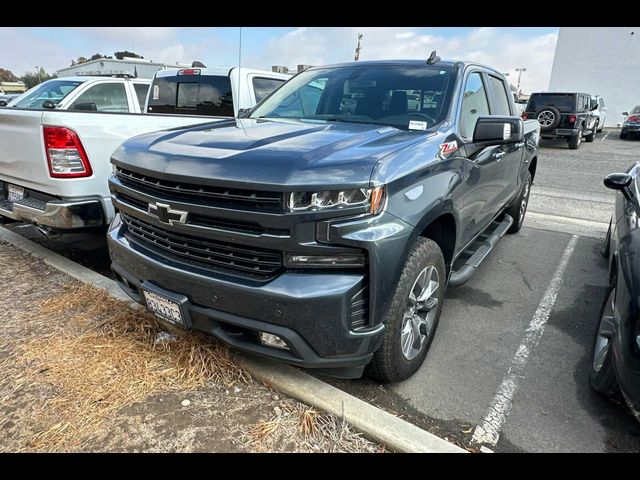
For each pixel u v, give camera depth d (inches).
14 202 169.0
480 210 145.3
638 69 1083.9
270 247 85.5
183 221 93.4
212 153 94.3
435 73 137.1
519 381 114.4
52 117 141.3
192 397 99.5
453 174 112.3
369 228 84.7
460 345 130.6
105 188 152.2
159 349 114.7
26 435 88.2
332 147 95.5
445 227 119.3
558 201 325.7
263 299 85.7
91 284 148.7
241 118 149.0
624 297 92.5
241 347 94.3
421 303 109.9
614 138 858.8
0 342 116.7
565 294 167.5
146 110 283.9
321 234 83.6
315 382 103.1
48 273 159.9
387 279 88.0
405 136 110.7
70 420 91.8
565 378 116.3
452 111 125.4
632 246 100.4
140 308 132.0
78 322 126.7
